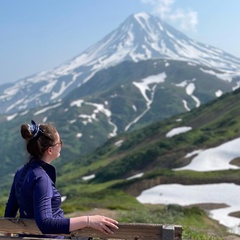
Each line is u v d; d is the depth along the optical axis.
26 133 5.91
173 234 5.62
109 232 5.64
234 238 23.61
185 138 199.12
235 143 177.12
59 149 6.12
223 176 138.25
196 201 121.12
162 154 190.62
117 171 198.25
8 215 6.21
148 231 5.68
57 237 5.95
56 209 5.80
